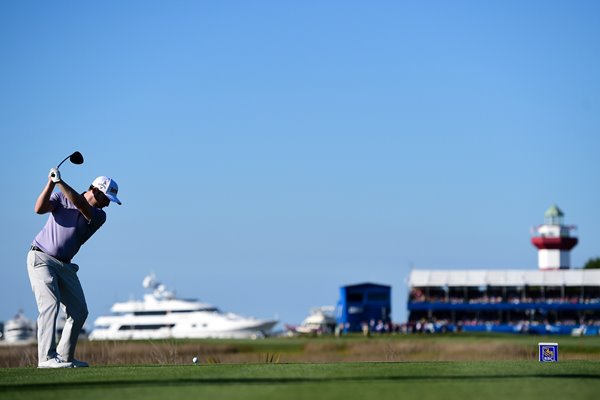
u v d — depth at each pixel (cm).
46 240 4259
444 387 3012
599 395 2850
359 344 16588
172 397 2794
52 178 4150
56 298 4259
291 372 3581
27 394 2936
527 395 2831
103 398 2806
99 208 4391
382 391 2902
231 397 2767
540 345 4331
